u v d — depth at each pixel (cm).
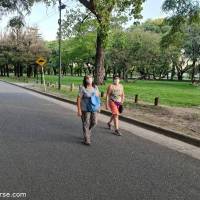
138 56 6625
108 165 801
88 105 1030
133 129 1365
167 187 663
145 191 636
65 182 671
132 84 5594
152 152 955
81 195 606
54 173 725
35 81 6175
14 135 1132
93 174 727
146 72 8700
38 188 634
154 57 6856
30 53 7575
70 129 1282
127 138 1154
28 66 8294
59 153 901
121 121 1584
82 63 9819
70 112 1856
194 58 6706
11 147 955
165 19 1923
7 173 716
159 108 2011
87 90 1033
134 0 3139
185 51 6794
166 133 1262
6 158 835
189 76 9988
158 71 8725
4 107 1991
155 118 1580
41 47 7725
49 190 626
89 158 859
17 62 7862
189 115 1712
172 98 2881
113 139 1125
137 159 867
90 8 3244
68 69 13438
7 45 7738
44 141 1048
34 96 2984
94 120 1042
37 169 750
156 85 5391
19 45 7594
